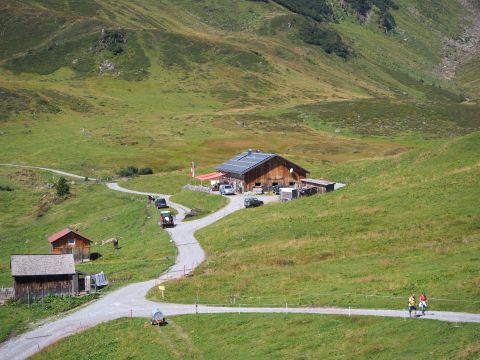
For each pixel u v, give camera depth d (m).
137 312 65.81
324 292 62.38
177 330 59.00
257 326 56.34
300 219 92.69
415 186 97.81
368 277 64.56
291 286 66.50
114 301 70.06
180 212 115.62
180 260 83.25
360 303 57.16
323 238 82.62
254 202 109.75
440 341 45.38
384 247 75.56
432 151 115.50
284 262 75.56
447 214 82.69
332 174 126.94
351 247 77.44
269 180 128.62
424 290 57.59
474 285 56.41
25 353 59.56
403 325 49.81
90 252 96.94
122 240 103.25
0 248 112.56
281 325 55.31
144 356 54.56
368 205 93.50
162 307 66.25
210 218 106.12
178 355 53.16
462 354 42.03
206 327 58.47
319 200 102.25
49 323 66.25
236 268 76.06
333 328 52.53
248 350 51.38
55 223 127.00
